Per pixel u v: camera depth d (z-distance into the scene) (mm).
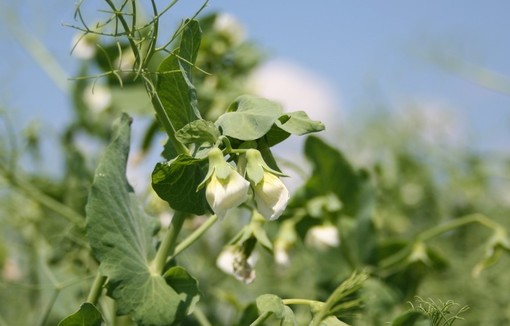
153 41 587
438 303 870
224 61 883
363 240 859
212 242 948
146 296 606
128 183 628
